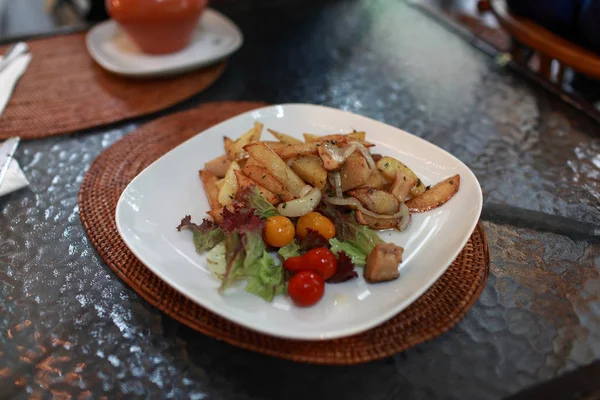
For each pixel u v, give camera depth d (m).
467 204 0.38
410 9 0.78
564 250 0.38
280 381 0.30
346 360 0.30
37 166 0.48
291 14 0.77
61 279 0.37
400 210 0.38
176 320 0.34
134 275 0.35
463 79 0.61
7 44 0.68
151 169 0.40
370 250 0.36
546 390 0.29
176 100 0.56
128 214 0.37
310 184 0.39
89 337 0.33
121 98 0.57
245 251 0.33
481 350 0.31
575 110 0.54
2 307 0.35
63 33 0.70
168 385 0.30
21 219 0.42
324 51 0.68
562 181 0.45
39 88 0.59
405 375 0.30
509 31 0.62
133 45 0.65
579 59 0.54
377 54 0.67
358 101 0.57
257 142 0.40
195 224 0.37
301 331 0.30
